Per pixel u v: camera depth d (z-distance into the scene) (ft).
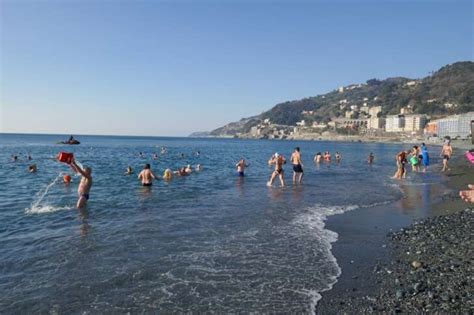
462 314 17.43
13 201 47.98
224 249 27.43
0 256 25.41
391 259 25.81
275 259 25.53
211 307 18.48
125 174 82.99
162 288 20.52
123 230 32.55
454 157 171.12
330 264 24.79
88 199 48.29
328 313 18.11
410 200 50.42
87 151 208.23
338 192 57.36
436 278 21.93
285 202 47.80
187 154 191.21
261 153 217.56
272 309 18.44
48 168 102.01
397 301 19.20
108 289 20.27
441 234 31.53
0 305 18.33
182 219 37.11
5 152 181.37
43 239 29.66
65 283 20.98
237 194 54.60
